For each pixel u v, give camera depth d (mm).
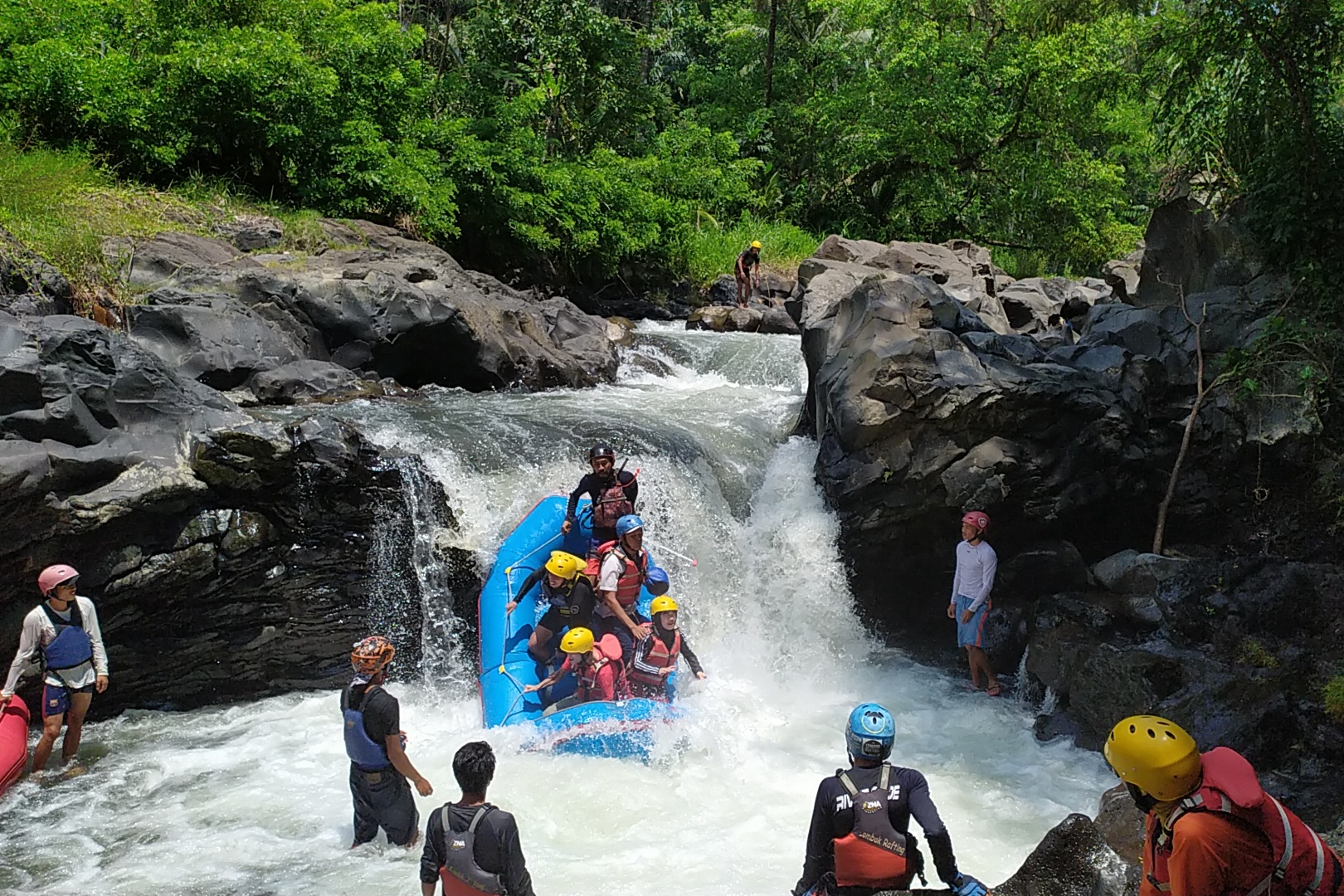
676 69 30500
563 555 7035
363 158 14758
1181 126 11430
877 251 16531
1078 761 6852
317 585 7840
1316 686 6668
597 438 9219
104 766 6508
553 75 21688
